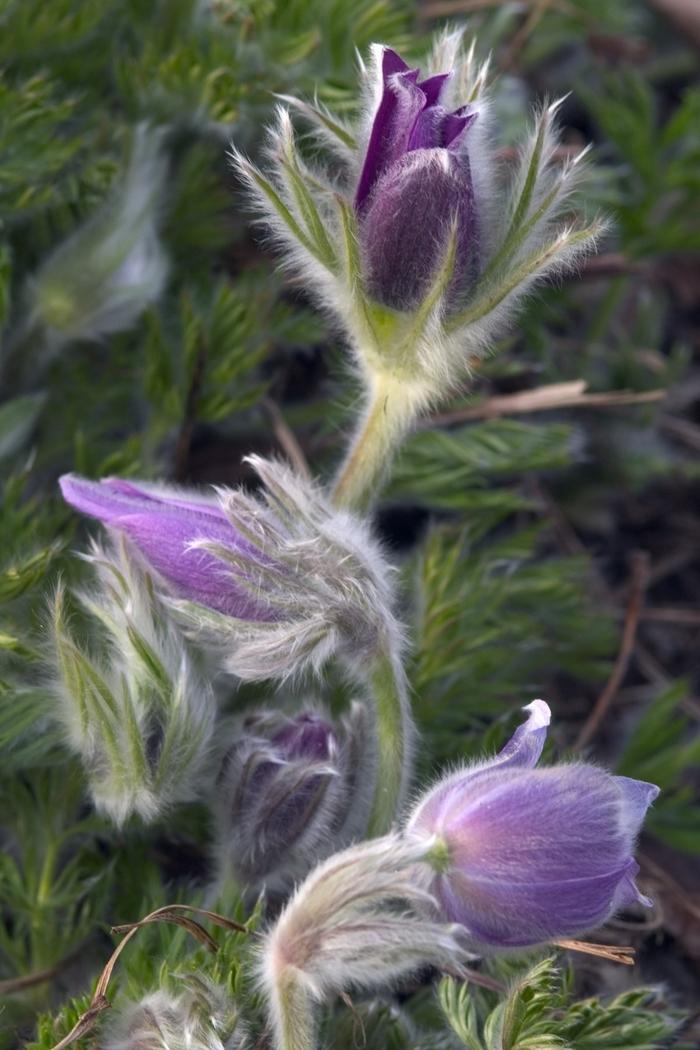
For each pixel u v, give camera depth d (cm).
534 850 43
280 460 57
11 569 49
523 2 63
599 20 65
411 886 42
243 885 47
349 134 46
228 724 48
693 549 64
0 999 49
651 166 63
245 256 57
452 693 54
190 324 54
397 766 46
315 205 46
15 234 54
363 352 47
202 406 55
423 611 54
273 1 55
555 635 57
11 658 48
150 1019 45
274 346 58
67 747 48
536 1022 45
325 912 42
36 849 49
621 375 64
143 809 46
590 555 61
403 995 51
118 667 46
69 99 54
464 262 45
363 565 46
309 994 43
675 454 64
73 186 54
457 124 45
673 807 57
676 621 62
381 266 45
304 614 45
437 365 46
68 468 55
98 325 53
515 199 45
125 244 53
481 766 43
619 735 60
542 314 61
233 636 45
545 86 66
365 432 48
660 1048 47
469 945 44
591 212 60
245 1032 45
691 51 70
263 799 46
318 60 56
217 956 45
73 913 49
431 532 55
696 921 54
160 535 46
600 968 52
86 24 55
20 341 53
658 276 66
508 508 58
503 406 57
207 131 56
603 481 63
